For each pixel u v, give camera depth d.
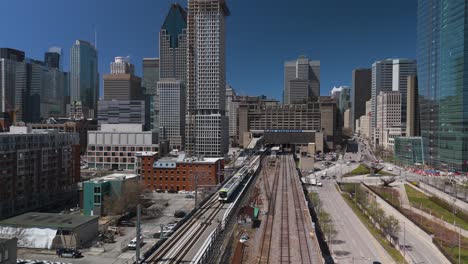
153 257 84.56
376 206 161.62
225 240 99.69
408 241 124.25
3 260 83.00
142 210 158.25
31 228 116.12
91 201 153.25
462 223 143.25
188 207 167.62
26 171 156.62
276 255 93.62
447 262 105.88
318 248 98.75
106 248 114.38
